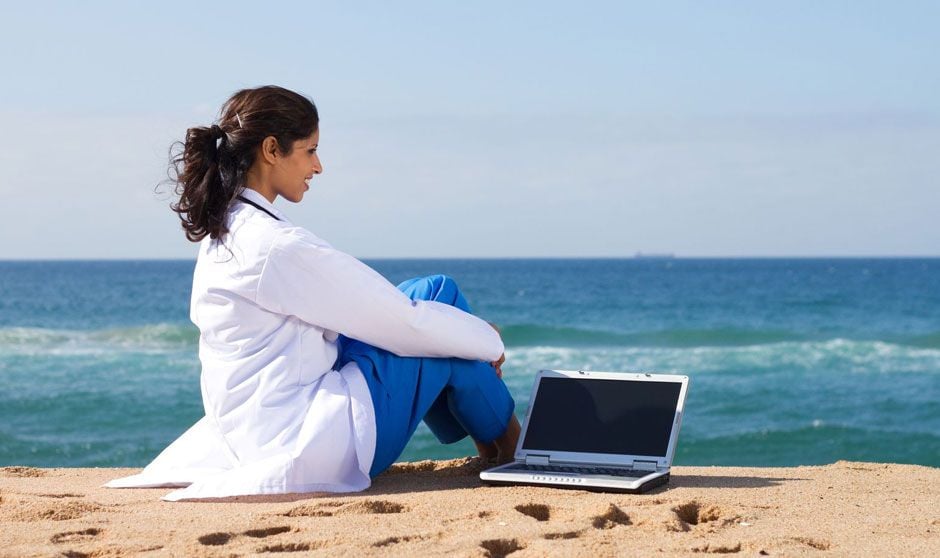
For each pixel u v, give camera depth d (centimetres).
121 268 13838
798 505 329
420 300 343
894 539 277
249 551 253
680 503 310
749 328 3027
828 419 1367
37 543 259
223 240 331
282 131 337
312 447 319
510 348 2417
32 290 5972
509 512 294
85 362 1969
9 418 1347
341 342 360
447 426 390
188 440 356
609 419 366
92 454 1136
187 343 2439
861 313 3788
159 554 247
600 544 259
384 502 310
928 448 1185
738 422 1348
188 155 335
